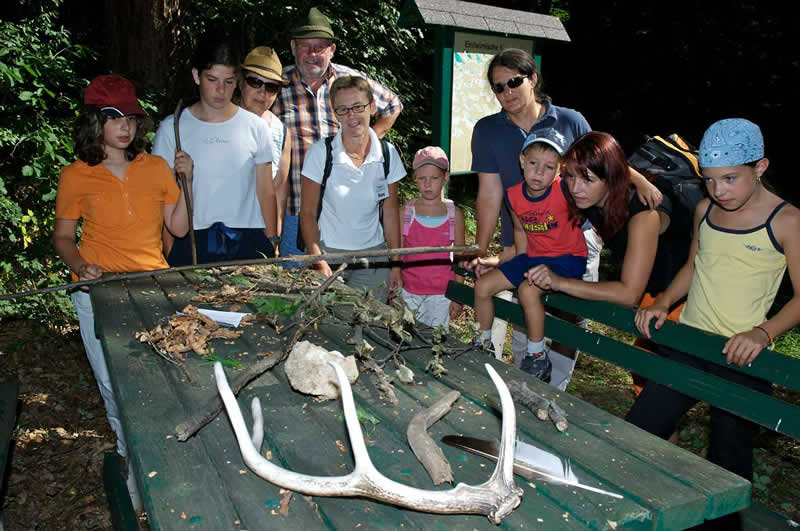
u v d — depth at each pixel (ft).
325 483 5.33
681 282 9.75
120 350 8.27
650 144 10.68
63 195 11.59
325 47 15.11
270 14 29.45
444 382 7.61
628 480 5.63
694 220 9.70
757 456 13.64
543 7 44.50
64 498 12.39
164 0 26.27
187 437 6.14
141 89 24.26
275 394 7.20
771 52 41.37
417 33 33.12
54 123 20.61
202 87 12.49
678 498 5.35
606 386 17.40
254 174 13.39
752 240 8.78
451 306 14.51
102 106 10.99
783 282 25.50
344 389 5.49
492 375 5.65
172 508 5.16
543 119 13.01
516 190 11.82
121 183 11.66
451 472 5.68
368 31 31.12
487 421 6.68
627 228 9.86
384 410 6.85
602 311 10.05
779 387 17.11
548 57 47.88
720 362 8.43
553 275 10.29
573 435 6.42
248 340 8.67
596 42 46.37
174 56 26.91
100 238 11.75
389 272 14.16
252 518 5.07
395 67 33.45
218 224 12.85
